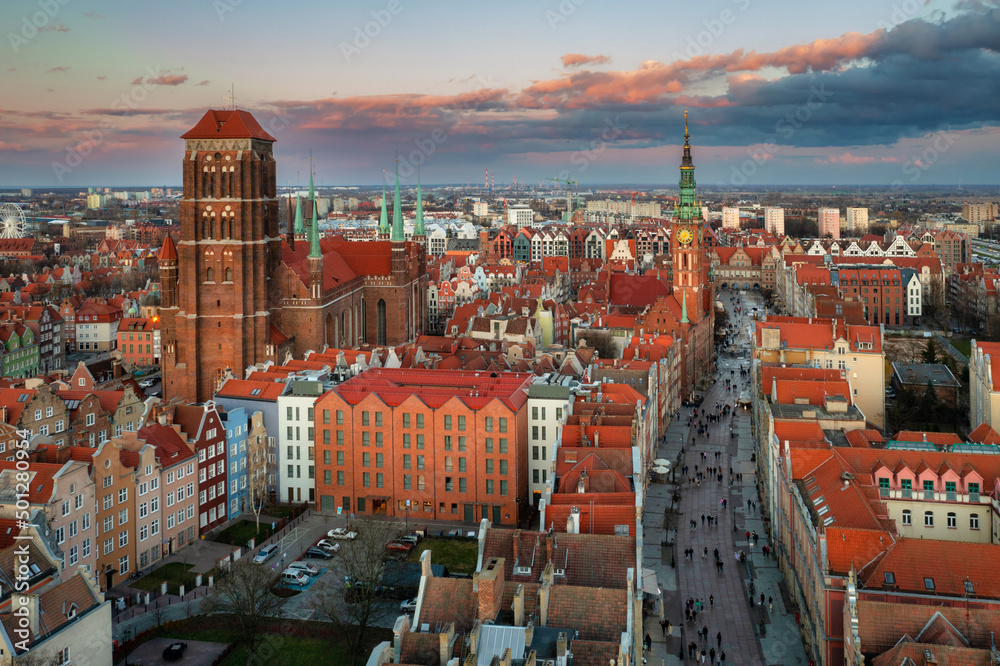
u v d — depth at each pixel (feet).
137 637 333.42
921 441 395.55
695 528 454.40
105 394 546.26
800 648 331.57
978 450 369.09
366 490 485.56
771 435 426.92
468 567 405.39
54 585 275.39
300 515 481.46
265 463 502.79
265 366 586.45
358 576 351.05
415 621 247.09
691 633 343.87
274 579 376.27
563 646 218.18
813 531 317.42
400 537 434.30
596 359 627.05
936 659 228.84
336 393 485.56
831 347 602.03
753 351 636.48
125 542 392.88
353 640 335.26
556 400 481.46
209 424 454.40
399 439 479.00
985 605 266.16
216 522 462.19
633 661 252.83
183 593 377.09
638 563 276.82
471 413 467.93
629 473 372.58
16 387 514.68
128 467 393.70
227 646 332.19
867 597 277.44
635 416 429.38
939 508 348.38
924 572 280.31
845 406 449.06
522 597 240.32
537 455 486.79
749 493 507.30
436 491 476.95
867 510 308.81
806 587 330.54
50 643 260.42
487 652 227.61
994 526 337.93
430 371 542.57
